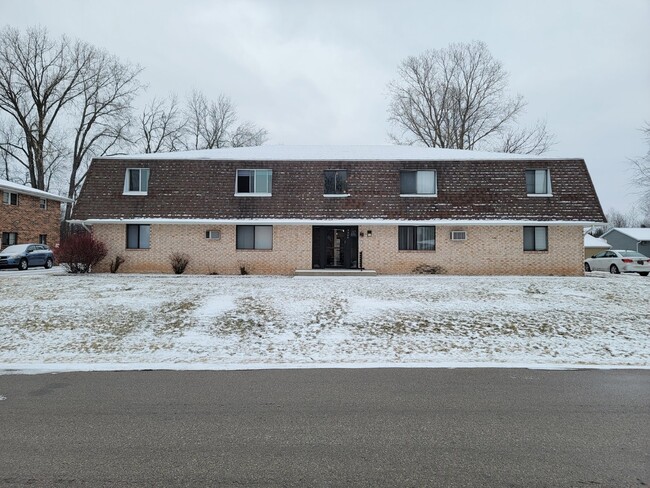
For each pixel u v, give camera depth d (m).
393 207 21.86
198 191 22.23
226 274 21.78
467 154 24.66
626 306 12.97
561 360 8.58
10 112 42.28
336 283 16.56
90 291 14.61
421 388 6.66
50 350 9.23
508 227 21.75
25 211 33.75
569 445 4.62
